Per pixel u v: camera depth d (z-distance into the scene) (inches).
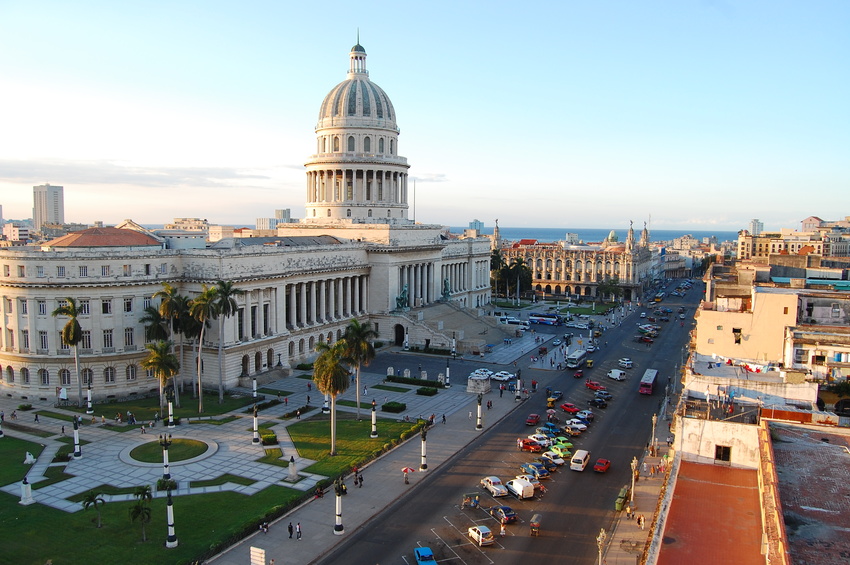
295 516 2598.4
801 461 1915.6
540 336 6801.2
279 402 4207.7
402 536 2448.3
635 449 3403.1
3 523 2475.4
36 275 4168.3
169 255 4623.5
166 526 2461.9
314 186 7460.6
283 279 5172.2
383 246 6323.8
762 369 3078.2
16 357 4232.3
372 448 3326.8
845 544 1409.9
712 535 1685.5
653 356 6008.9
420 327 6122.1
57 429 3622.0
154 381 4483.3
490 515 2628.0
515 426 3784.5
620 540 2410.2
